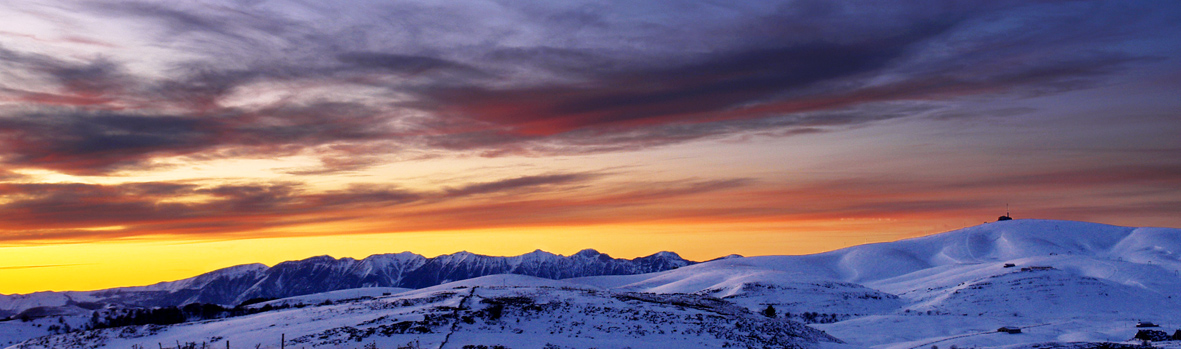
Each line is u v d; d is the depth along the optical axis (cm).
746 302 15962
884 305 16212
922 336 10794
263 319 8269
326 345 6338
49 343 7231
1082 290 16225
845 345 8588
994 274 18975
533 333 7281
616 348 6769
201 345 6644
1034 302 15325
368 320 7481
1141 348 7569
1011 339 9675
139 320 10006
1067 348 7800
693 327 7950
